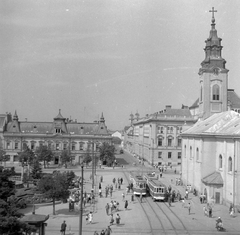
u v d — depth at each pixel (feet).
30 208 177.99
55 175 179.01
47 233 131.95
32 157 291.79
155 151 417.08
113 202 183.11
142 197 215.51
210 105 300.81
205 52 308.40
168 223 150.82
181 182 271.28
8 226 88.22
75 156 408.87
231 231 140.15
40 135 405.80
